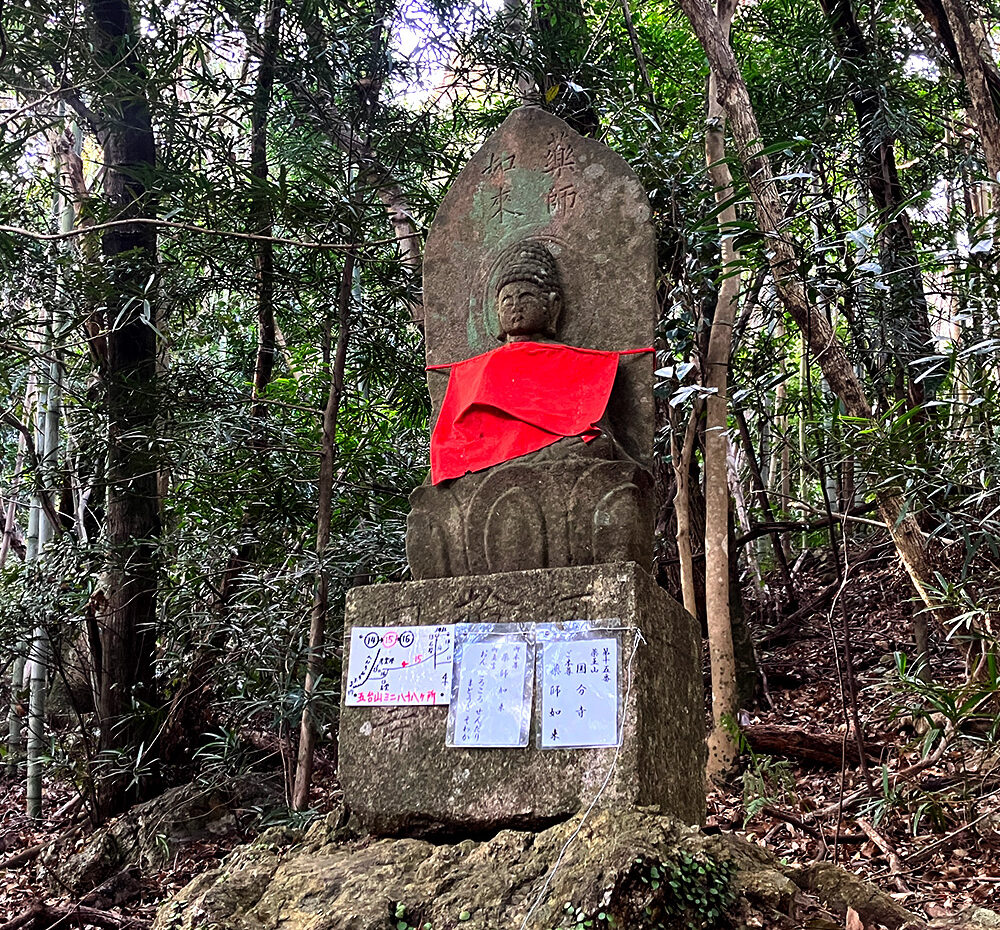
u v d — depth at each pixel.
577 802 1.76
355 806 1.93
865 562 4.90
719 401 3.52
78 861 3.56
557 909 1.53
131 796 3.81
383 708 1.97
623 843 1.58
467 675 1.92
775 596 5.35
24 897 3.46
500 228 2.44
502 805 1.81
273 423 3.83
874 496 3.14
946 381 3.07
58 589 3.79
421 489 2.16
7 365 3.92
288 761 3.45
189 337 4.71
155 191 3.69
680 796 1.93
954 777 2.91
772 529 4.71
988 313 2.73
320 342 4.28
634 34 4.37
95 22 3.59
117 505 3.95
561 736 1.81
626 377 2.20
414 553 2.12
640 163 3.40
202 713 4.04
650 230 2.28
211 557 3.61
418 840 1.84
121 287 3.69
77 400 4.00
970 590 3.15
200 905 1.77
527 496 2.02
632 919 1.50
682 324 3.57
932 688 2.41
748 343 4.85
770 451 5.48
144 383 3.71
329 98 3.85
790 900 1.59
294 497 3.77
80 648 4.60
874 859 2.61
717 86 3.60
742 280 3.74
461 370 2.29
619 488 1.98
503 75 4.21
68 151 4.55
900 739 3.47
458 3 3.96
